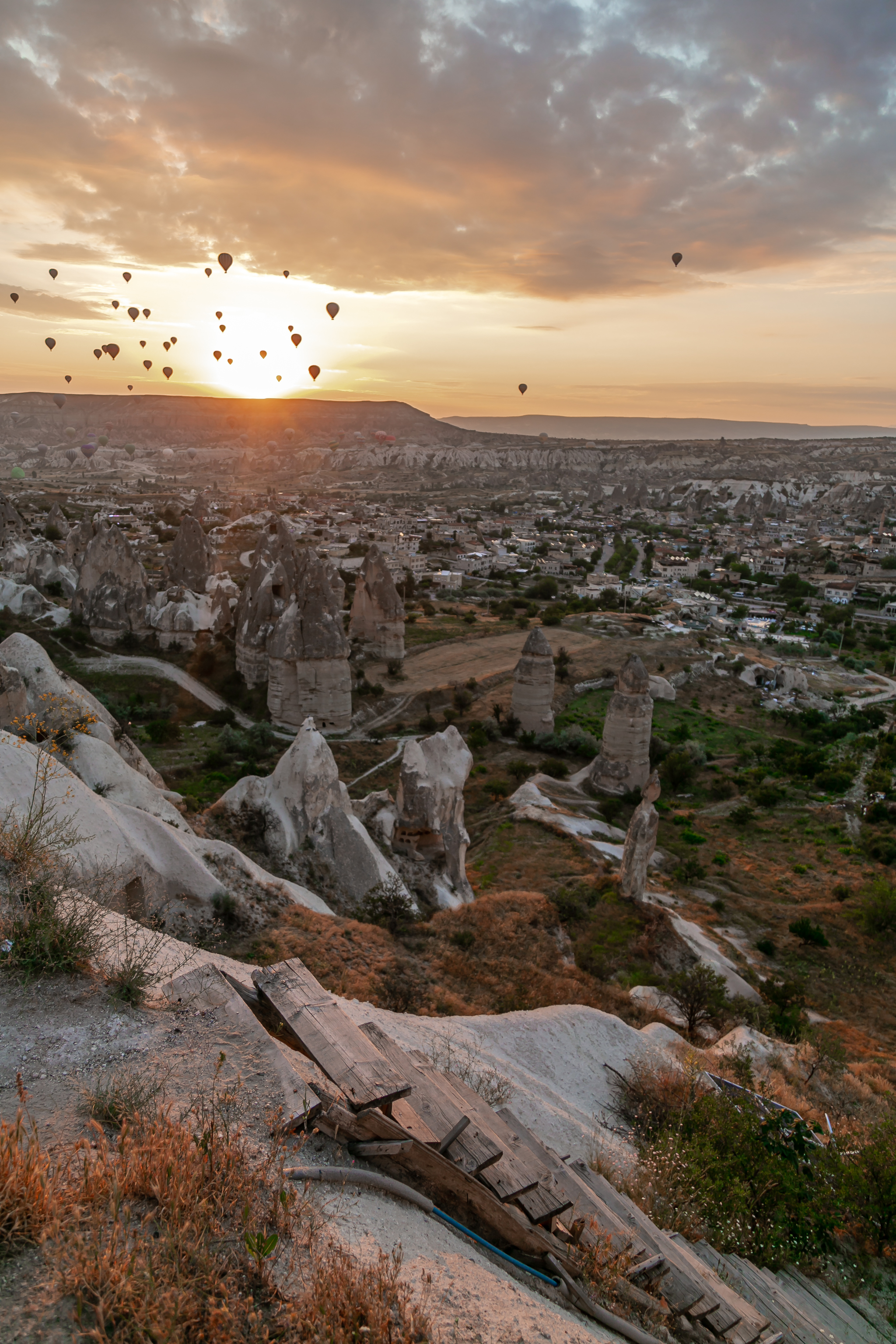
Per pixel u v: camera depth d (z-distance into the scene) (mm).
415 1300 3918
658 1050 15406
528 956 22734
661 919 30250
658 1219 8219
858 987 32375
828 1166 10609
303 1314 3525
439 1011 16109
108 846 14742
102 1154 4055
